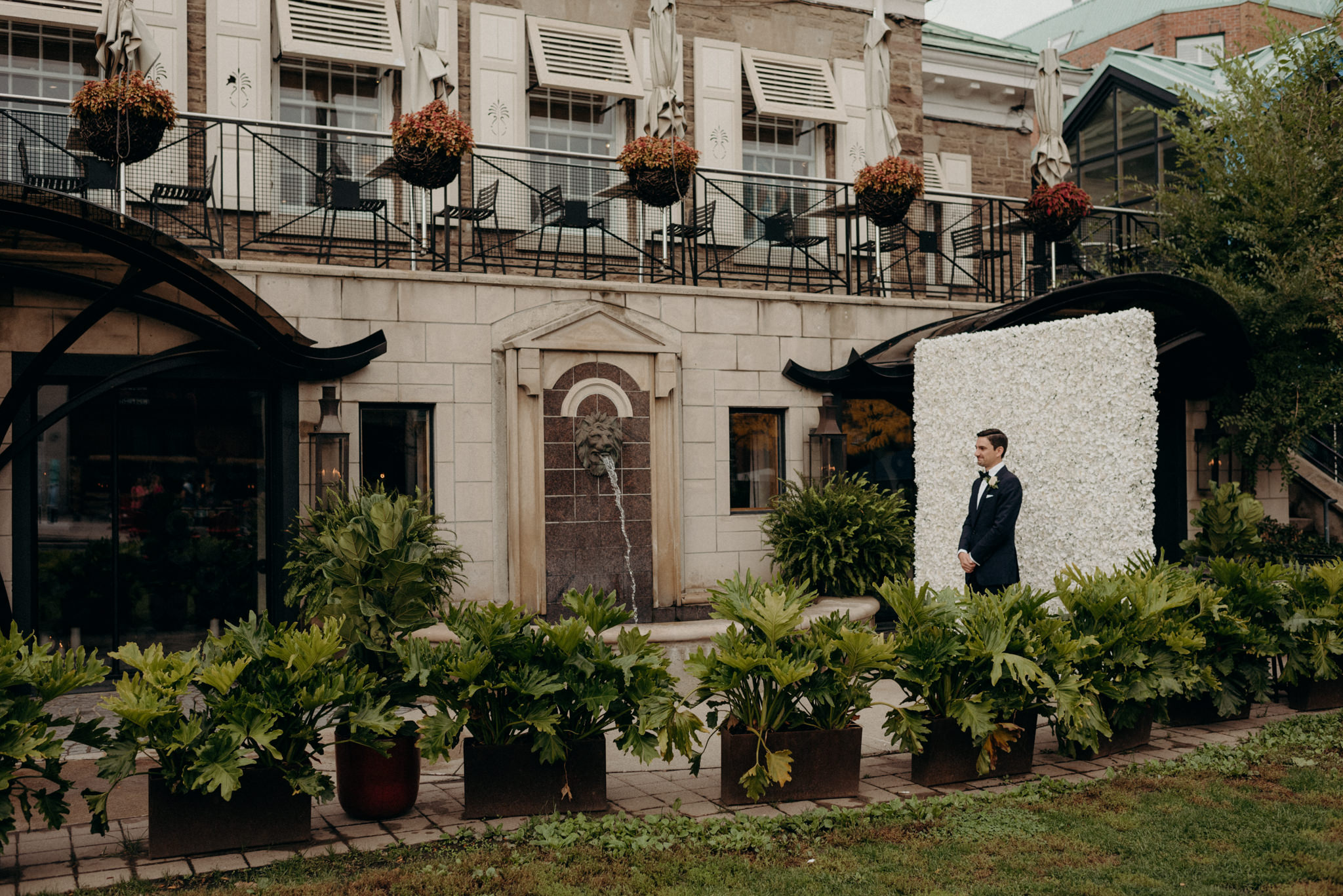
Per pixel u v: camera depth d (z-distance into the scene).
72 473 8.55
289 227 10.93
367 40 11.77
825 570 9.92
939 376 9.68
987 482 7.68
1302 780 5.72
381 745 4.97
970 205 14.88
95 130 8.66
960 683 5.89
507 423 9.56
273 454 9.05
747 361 10.75
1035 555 8.61
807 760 5.58
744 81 14.09
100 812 4.57
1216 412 13.12
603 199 12.34
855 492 10.44
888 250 13.01
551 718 5.07
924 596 6.00
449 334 9.48
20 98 8.57
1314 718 7.14
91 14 10.66
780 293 10.93
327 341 9.09
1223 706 6.95
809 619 8.88
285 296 8.97
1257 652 7.02
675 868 4.52
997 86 17.56
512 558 9.48
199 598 8.90
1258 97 12.67
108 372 8.50
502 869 4.48
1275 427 12.44
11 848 4.86
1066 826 5.07
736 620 5.77
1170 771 5.99
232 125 10.58
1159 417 13.55
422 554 5.46
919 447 9.90
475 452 9.55
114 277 8.30
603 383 9.96
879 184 11.69
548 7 12.91
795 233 13.28
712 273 12.88
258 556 9.09
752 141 14.36
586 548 9.80
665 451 10.18
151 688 4.66
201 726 4.72
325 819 5.32
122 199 8.88
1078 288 9.84
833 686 5.53
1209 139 12.86
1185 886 4.28
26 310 8.23
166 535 8.82
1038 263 13.70
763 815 5.24
